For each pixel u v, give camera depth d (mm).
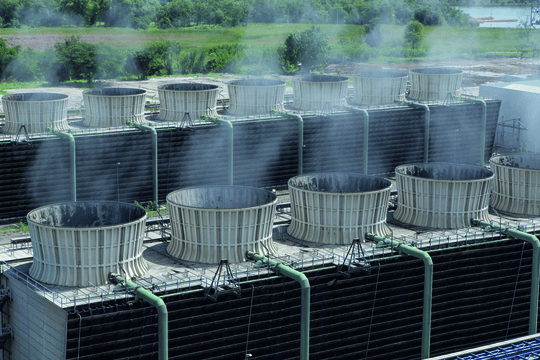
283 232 133625
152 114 197000
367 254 121812
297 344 118812
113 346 103875
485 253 131875
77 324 99750
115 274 107375
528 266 136875
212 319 110000
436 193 135500
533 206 148375
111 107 179500
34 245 109625
